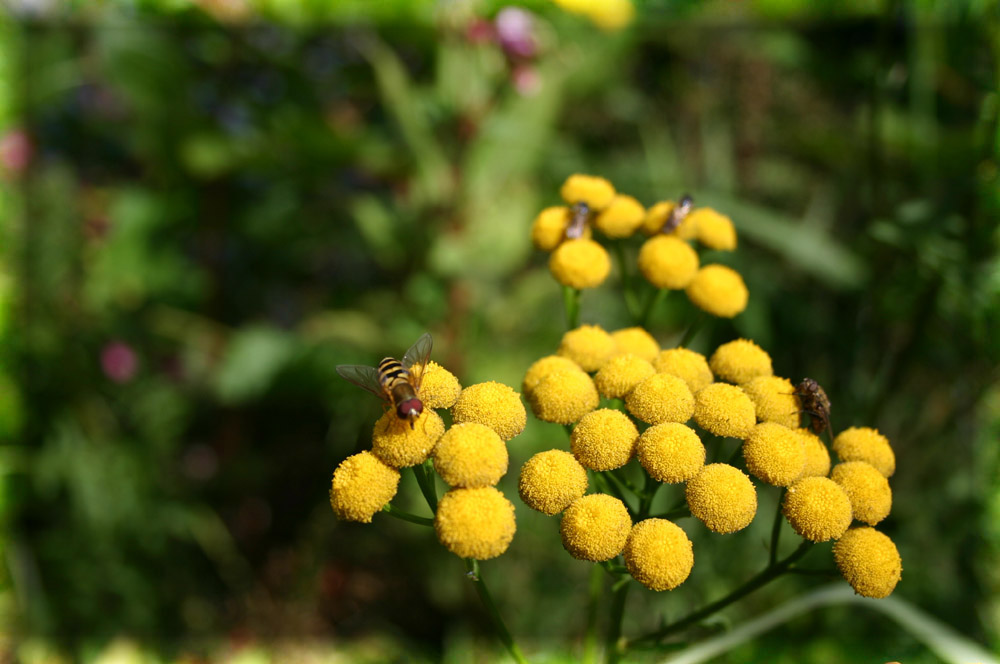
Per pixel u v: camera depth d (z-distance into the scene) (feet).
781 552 1.06
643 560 0.65
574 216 0.81
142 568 1.23
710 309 0.78
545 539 1.18
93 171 1.62
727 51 1.53
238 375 1.26
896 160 1.23
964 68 1.12
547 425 1.20
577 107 1.71
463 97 1.29
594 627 0.74
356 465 0.66
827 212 1.43
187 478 1.38
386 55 1.32
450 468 0.65
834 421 1.13
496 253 1.30
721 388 0.70
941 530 1.08
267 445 1.47
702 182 1.54
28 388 1.24
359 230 1.58
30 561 1.15
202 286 1.56
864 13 1.41
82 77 1.44
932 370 1.15
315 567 1.24
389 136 1.52
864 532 0.67
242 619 1.23
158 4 1.32
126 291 1.43
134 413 1.32
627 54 1.53
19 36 1.36
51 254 1.29
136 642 1.16
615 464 0.68
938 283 1.00
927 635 0.76
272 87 1.49
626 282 0.83
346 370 0.70
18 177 1.31
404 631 1.24
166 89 1.36
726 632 0.74
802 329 1.25
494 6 1.29
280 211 1.57
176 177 1.48
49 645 1.12
